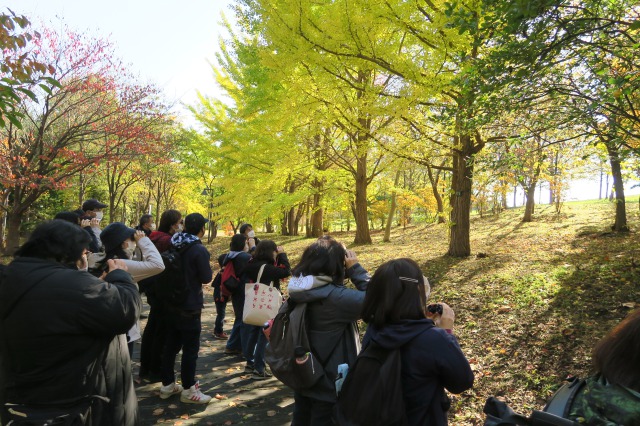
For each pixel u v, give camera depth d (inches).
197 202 1446.9
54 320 70.5
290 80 363.6
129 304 78.9
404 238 727.7
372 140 375.9
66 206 1158.3
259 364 193.0
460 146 404.2
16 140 640.4
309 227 943.0
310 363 94.9
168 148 757.3
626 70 204.2
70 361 72.4
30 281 72.1
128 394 86.2
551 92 208.4
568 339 190.9
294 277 101.6
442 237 667.4
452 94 335.6
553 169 752.3
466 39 288.2
